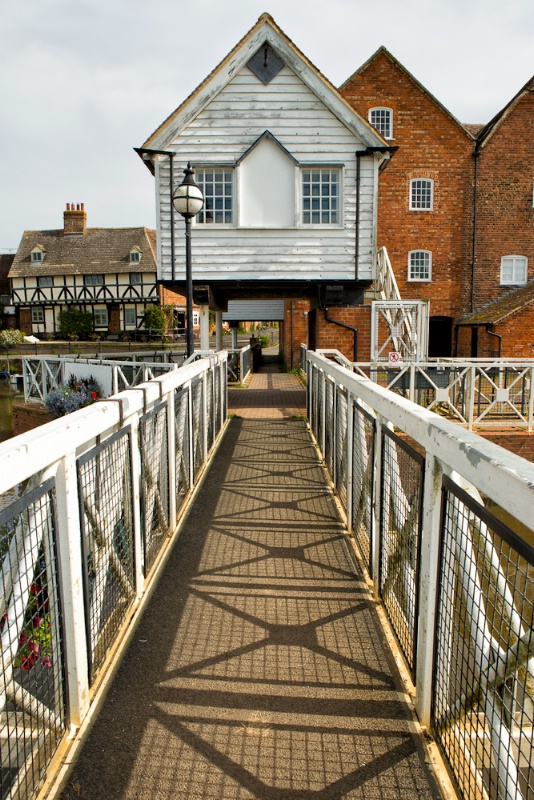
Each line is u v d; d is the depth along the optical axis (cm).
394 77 2156
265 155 1298
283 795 220
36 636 234
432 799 219
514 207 2212
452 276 2228
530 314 1892
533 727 169
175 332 4841
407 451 287
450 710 230
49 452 217
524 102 2191
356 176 1309
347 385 493
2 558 209
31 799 211
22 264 5256
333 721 261
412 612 286
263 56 1280
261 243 1322
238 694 280
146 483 392
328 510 558
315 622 348
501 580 191
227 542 477
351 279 1329
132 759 238
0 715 199
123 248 5125
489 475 177
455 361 1182
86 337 4925
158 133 1282
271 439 898
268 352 4228
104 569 297
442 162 2191
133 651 316
